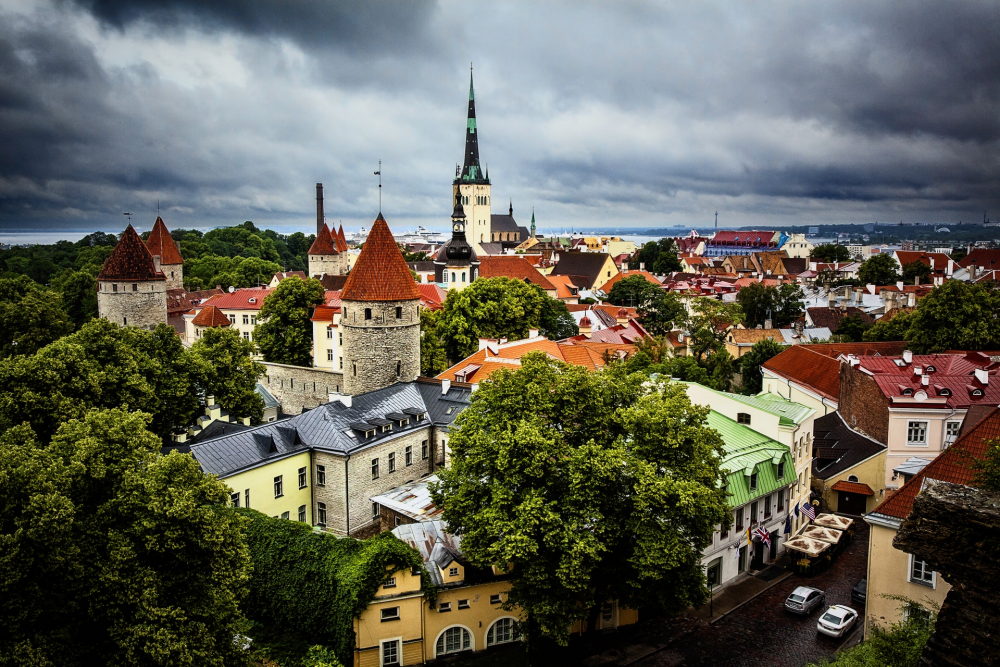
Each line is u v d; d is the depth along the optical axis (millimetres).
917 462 65250
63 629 29281
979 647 16875
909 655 26078
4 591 27594
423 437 67062
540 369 46250
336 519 58750
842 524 59625
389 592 42156
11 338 101250
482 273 171250
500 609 44906
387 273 76062
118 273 106250
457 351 111688
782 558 59344
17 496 29500
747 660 44062
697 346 121812
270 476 55688
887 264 181750
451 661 43562
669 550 38406
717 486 48500
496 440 42750
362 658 41656
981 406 64500
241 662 34531
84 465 32562
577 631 47000
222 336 75250
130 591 30234
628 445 44188
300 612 43594
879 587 39656
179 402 66125
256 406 75500
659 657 44406
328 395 88375
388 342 76625
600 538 40312
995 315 100562
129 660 29312
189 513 32062
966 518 17516
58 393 53219
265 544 45375
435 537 47844
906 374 69188
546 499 41094
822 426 75500
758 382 104750
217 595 33219
